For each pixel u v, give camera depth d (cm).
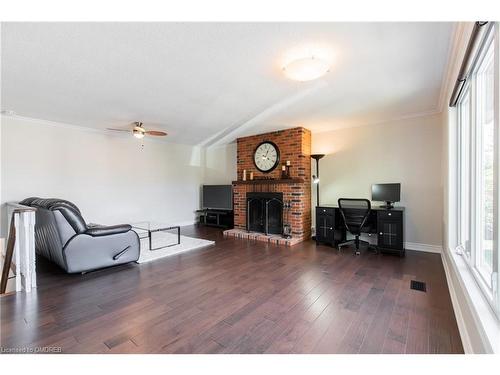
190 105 363
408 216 420
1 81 278
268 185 528
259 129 513
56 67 246
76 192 482
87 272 307
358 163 472
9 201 408
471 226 202
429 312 209
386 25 182
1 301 230
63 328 186
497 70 121
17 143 416
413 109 386
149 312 210
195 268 323
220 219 648
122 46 210
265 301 230
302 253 393
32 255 257
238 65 245
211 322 195
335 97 333
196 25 183
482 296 157
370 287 261
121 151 552
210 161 728
